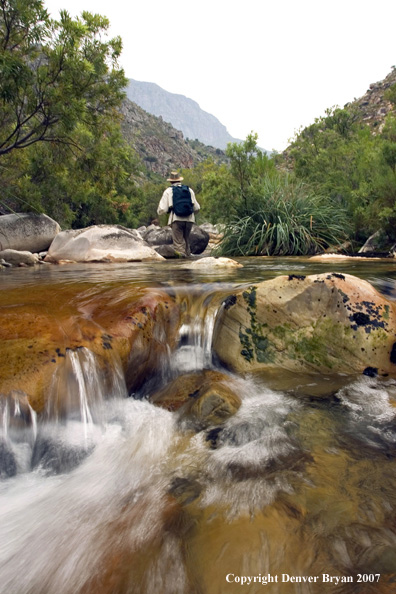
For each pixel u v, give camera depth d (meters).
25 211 9.88
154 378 2.39
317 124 21.94
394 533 1.11
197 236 12.86
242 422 1.83
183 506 1.29
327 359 2.43
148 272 4.96
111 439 1.76
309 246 9.70
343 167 12.02
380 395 2.09
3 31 7.62
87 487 1.43
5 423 1.54
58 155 9.81
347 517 1.18
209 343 2.67
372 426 1.76
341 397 2.08
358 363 2.38
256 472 1.45
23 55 7.87
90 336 2.08
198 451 1.63
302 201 10.59
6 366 1.72
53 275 4.75
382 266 5.43
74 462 1.59
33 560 1.10
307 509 1.23
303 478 1.39
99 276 4.47
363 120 43.50
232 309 2.65
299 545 1.08
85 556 1.10
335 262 6.34
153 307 2.55
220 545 1.10
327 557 1.04
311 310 2.53
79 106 7.55
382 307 2.47
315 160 12.88
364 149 11.32
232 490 1.35
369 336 2.38
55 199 11.78
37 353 1.83
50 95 7.23
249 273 4.62
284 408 1.97
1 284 3.75
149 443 1.71
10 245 8.70
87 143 9.52
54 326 2.15
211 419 1.88
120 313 2.42
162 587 0.98
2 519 1.27
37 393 1.67
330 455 1.54
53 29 7.38
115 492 1.39
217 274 4.51
